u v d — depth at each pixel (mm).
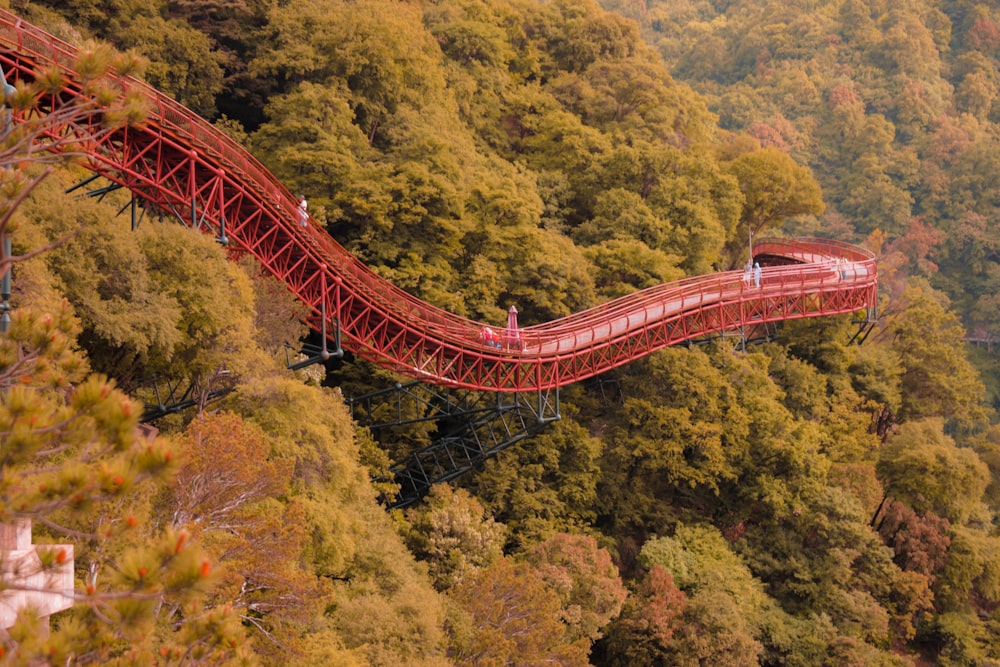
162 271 34969
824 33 196500
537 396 60594
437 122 70188
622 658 51500
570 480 59500
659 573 53531
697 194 81500
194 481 25141
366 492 41000
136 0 68312
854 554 62438
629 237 74375
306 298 46625
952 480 71750
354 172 61062
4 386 14180
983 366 133750
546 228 74875
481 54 88375
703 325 66188
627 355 60625
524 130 88500
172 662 14062
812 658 57500
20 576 12211
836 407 76250
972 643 66625
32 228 28938
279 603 26531
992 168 156750
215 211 40750
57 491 11766
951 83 193375
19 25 33812
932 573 69812
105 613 12469
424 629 33000
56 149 17484
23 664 10781
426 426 57500
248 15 73438
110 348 33938
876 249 137500
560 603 41594
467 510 47844
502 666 35156
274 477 27234
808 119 176000
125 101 16391
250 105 71125
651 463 62156
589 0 105375
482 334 53406
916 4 198750
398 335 49656
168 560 11539
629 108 94125
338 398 46656
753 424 66125
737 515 65562
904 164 162500
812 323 81312
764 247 97000
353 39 68500
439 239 62875
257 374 36250
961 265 149750
